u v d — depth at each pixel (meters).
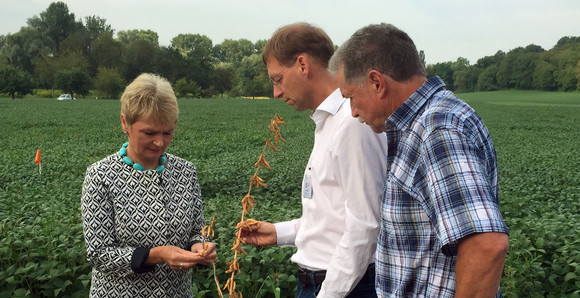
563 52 133.75
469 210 1.70
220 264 4.75
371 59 2.02
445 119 1.85
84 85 95.25
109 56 119.62
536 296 4.43
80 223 5.97
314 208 2.61
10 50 125.19
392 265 2.05
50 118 36.38
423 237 1.96
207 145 20.80
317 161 2.57
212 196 10.37
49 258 4.75
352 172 2.36
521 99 98.94
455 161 1.76
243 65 155.25
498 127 35.28
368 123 2.17
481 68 153.12
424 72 2.09
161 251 2.51
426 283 1.96
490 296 1.70
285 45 2.62
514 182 11.34
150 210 2.62
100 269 2.57
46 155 16.50
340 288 2.39
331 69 2.18
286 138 24.38
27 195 8.67
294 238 2.99
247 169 12.58
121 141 22.94
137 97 2.47
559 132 32.09
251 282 4.64
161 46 126.19
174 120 2.59
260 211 6.95
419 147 1.92
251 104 66.19
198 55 122.31
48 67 107.69
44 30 132.88
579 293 4.44
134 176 2.62
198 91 107.44
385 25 2.07
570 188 10.76
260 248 5.06
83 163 14.34
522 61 136.25
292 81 2.65
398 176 1.98
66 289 4.65
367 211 2.35
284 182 10.70
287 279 4.48
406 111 1.99
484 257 1.66
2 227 5.60
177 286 2.75
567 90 125.25
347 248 2.36
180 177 2.77
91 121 34.41
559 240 5.57
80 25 138.38
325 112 2.58
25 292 4.35
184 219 2.71
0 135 24.84
